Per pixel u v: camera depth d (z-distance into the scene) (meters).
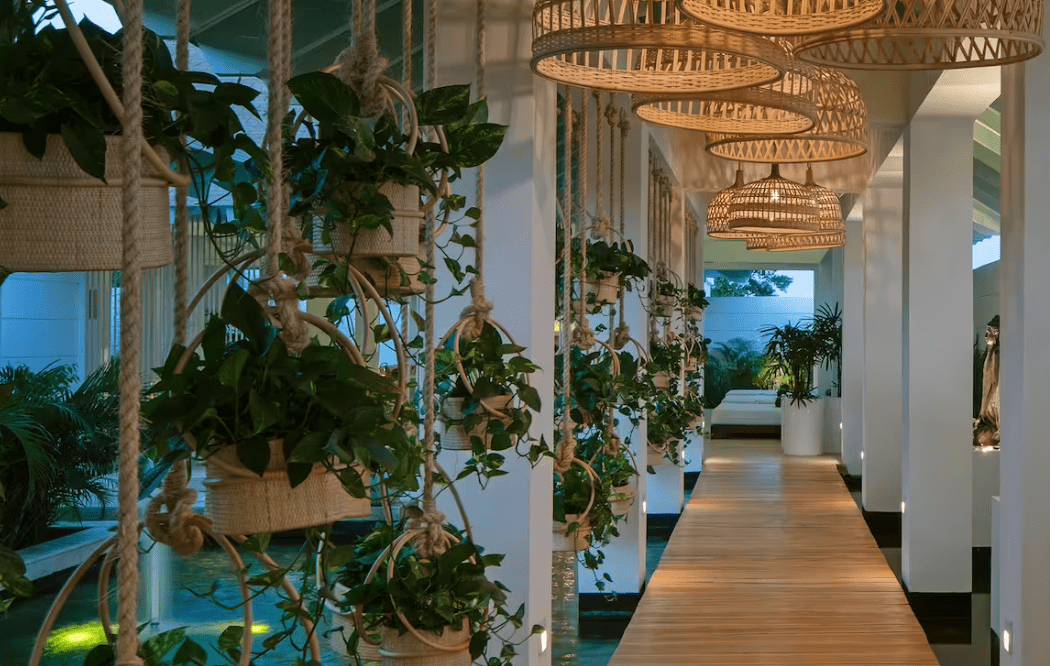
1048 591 4.15
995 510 5.98
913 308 7.06
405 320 2.81
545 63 3.56
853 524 9.33
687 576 7.23
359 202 1.96
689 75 3.67
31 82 1.27
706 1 3.13
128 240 1.27
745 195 7.58
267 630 5.03
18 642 5.01
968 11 3.28
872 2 3.13
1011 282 4.36
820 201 8.70
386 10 4.61
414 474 2.09
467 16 3.70
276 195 1.67
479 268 2.95
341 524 6.88
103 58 1.33
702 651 5.41
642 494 6.75
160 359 6.22
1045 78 4.12
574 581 6.26
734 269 19.48
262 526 1.52
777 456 14.94
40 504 6.54
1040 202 4.13
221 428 1.49
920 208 7.06
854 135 6.11
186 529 1.53
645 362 6.46
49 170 1.30
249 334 1.52
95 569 6.49
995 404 8.51
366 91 2.04
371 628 2.21
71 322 7.53
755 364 20.28
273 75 1.67
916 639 5.65
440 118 2.19
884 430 10.02
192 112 1.37
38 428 6.32
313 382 1.53
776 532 8.95
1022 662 4.16
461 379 2.90
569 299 4.25
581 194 4.73
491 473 2.97
